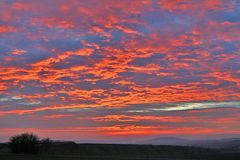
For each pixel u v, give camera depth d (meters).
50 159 55.34
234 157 76.19
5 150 81.44
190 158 74.56
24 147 76.56
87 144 113.50
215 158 74.31
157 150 118.88
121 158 67.19
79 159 57.84
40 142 82.94
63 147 98.44
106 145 117.75
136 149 117.25
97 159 60.22
